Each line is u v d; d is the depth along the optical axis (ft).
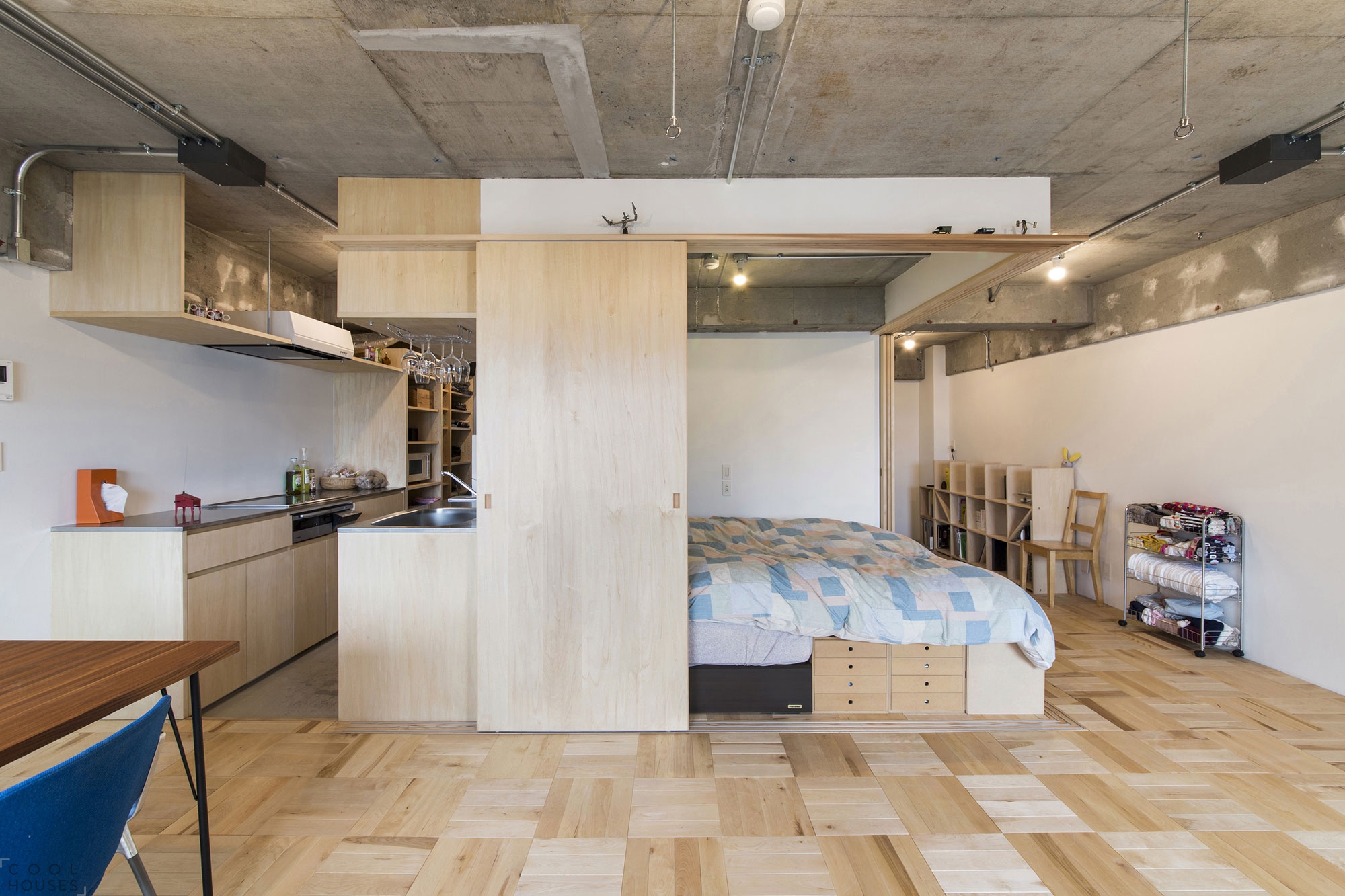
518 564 8.46
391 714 8.82
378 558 8.81
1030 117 7.57
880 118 7.59
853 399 15.98
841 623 8.84
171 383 11.08
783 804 6.84
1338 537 9.87
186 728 8.64
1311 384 10.28
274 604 11.05
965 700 9.14
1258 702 9.52
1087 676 10.67
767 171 8.98
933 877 5.67
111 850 3.63
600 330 8.48
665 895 5.43
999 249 8.76
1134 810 6.73
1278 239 10.75
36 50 6.18
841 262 13.23
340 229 9.20
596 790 7.10
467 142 8.15
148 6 5.57
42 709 3.93
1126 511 13.61
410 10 5.65
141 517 10.07
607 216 9.14
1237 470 11.63
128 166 8.98
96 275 9.12
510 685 8.50
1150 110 7.43
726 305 15.35
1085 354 15.88
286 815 6.59
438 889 5.49
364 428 16.35
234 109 7.39
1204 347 12.35
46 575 8.84
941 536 22.59
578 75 6.70
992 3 5.57
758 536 13.08
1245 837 6.26
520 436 8.49
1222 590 11.51
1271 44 6.12
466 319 9.14
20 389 8.57
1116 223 10.96
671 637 8.54
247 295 12.64
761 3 5.09
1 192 8.17
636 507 8.49
